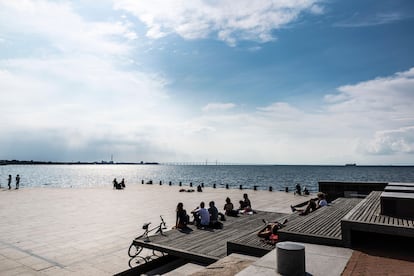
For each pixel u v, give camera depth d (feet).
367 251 22.91
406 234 22.16
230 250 27.61
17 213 63.10
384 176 447.01
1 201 83.25
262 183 275.80
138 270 30.53
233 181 314.96
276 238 27.91
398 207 26.73
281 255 17.95
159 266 32.40
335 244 24.25
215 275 20.22
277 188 212.23
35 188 127.24
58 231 46.55
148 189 122.11
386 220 24.79
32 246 38.22
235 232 36.76
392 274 18.34
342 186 69.10
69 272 29.30
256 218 45.24
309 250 23.25
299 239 25.66
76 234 44.60
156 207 71.20
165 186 139.85
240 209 52.95
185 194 100.94
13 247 37.81
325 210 38.09
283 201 79.92
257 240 28.50
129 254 32.83
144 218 57.11
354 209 30.78
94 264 31.58
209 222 40.16
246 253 26.55
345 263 20.34
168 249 30.22
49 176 430.20
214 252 28.84
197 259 28.07
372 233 27.91
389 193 30.73
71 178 379.76
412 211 26.27
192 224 41.42
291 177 408.87
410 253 22.47
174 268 31.22
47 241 40.57
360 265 20.01
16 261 32.53
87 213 62.85
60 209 68.49
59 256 34.17
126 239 41.75
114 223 52.54
